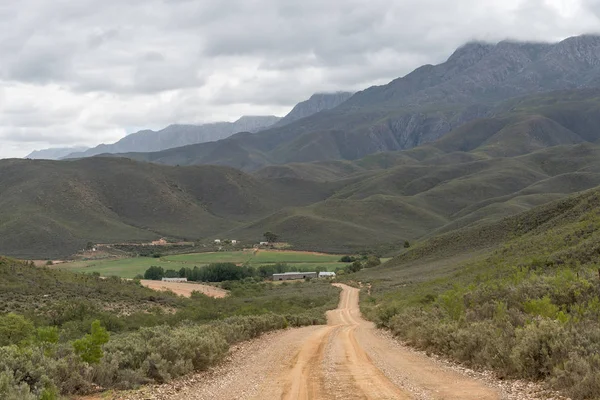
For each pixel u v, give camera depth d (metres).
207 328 24.22
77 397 12.01
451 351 18.25
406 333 25.98
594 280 22.73
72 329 34.94
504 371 13.68
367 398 11.50
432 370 15.48
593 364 11.23
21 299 50.72
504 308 20.02
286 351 21.66
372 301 62.28
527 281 25.66
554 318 17.61
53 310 43.91
